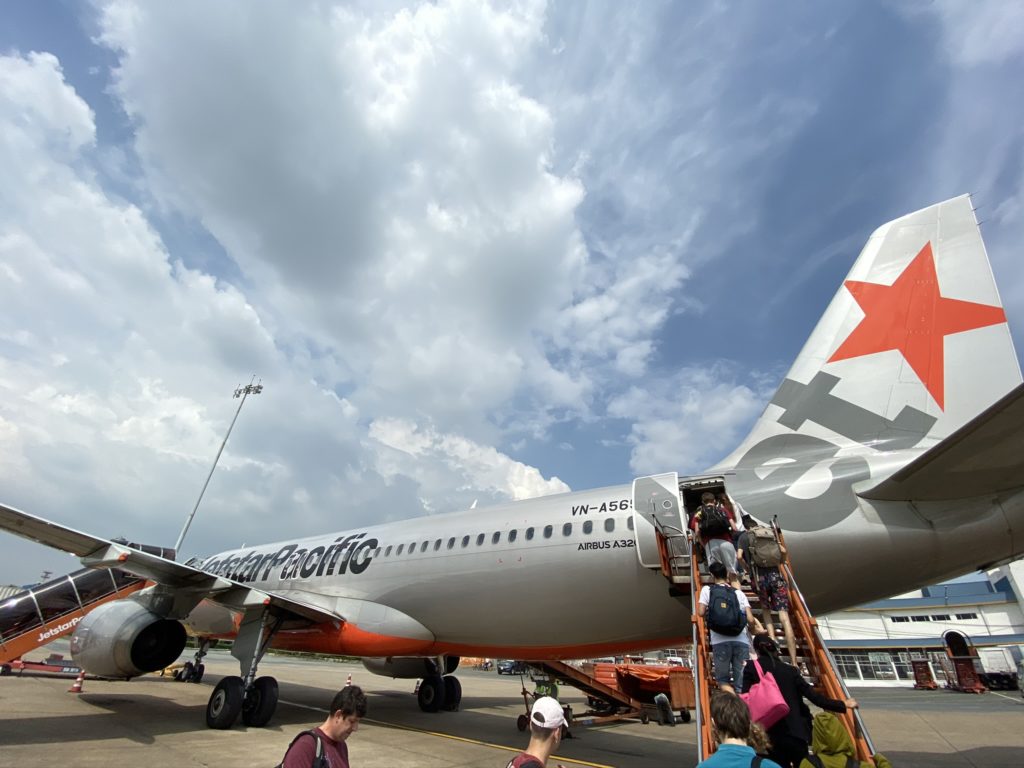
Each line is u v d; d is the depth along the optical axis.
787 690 4.85
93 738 8.76
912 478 7.18
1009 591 40.97
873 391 9.16
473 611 10.51
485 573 10.36
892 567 7.53
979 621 40.78
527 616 9.89
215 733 9.58
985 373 8.51
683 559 8.32
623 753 10.37
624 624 9.25
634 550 8.82
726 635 5.49
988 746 11.60
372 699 17.56
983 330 8.73
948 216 9.71
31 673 18.34
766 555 6.87
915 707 21.72
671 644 9.61
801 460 9.14
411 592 11.41
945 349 8.89
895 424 8.80
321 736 3.95
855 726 4.76
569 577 9.37
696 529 7.97
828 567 7.73
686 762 9.48
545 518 10.21
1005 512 7.25
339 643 11.99
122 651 10.27
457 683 15.55
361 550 13.07
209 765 7.41
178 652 11.22
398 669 15.55
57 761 7.24
